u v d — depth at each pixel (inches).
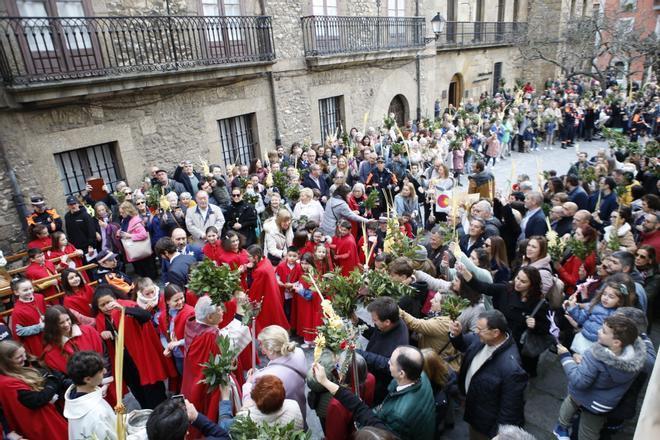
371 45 546.9
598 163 330.3
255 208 295.0
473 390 119.3
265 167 387.5
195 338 135.9
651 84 868.0
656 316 204.2
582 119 693.9
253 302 152.5
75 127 302.5
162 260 219.0
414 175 370.3
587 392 121.1
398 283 144.9
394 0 586.6
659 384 33.9
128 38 324.2
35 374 136.4
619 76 1050.7
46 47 270.1
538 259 170.4
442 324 143.9
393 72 605.9
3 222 276.2
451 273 174.4
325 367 116.6
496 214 251.6
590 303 154.7
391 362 107.7
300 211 274.5
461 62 794.8
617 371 113.6
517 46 918.4
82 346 151.0
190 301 190.7
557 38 949.8
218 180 311.1
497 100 771.4
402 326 132.9
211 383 114.0
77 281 185.6
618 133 417.7
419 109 668.7
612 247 190.1
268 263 199.3
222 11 382.6
